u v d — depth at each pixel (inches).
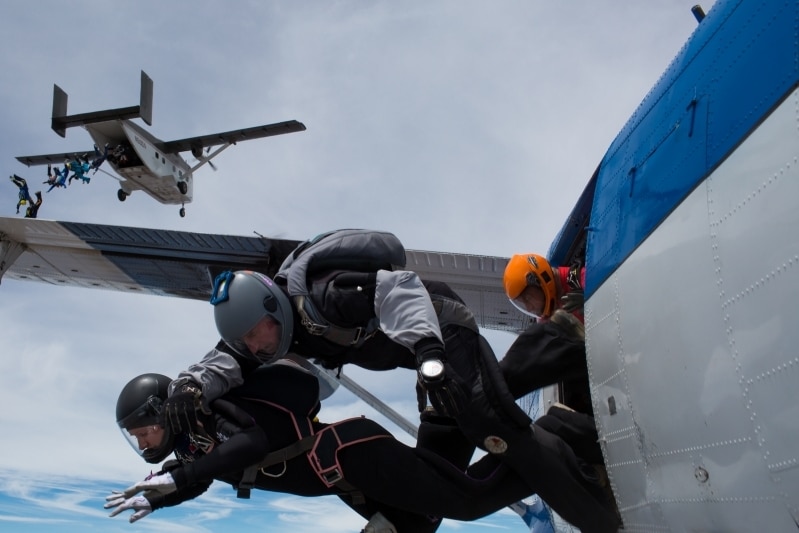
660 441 115.6
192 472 122.6
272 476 137.9
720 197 101.1
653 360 116.1
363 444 134.0
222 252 265.6
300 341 141.7
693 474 108.3
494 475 137.9
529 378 149.4
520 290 167.3
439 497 134.2
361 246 136.6
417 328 124.5
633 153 133.1
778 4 96.5
